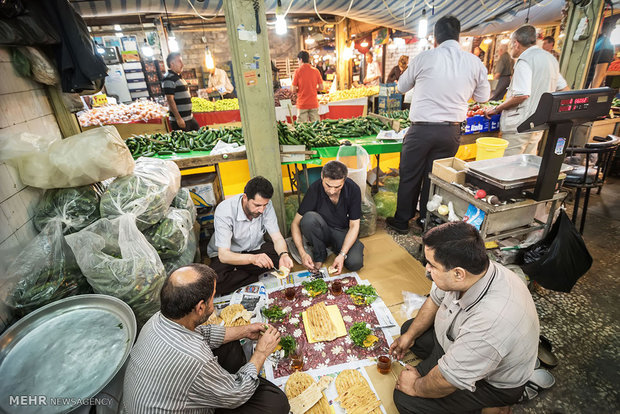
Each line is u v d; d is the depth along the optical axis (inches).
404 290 98.3
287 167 161.8
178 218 97.7
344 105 295.1
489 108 168.4
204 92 348.8
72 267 80.3
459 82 112.7
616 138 119.3
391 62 420.2
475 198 90.6
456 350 51.3
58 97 101.3
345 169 92.2
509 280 52.6
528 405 69.9
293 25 367.2
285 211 131.7
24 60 85.6
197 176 135.2
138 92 359.6
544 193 85.8
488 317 49.3
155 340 49.2
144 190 89.0
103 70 95.8
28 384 55.7
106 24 318.3
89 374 57.6
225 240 97.7
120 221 79.1
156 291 79.3
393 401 66.9
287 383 70.0
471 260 48.7
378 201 145.9
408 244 129.7
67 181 83.6
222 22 360.8
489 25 241.9
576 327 88.6
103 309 70.8
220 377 51.7
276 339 68.1
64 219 81.8
